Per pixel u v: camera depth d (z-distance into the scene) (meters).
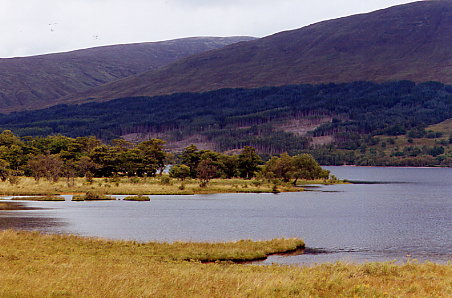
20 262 28.77
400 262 40.28
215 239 51.84
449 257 43.84
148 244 42.91
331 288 21.91
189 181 167.75
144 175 187.50
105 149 181.88
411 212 89.19
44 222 63.03
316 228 63.66
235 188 144.62
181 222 67.00
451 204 109.81
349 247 48.50
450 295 20.94
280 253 43.53
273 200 112.56
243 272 28.84
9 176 131.75
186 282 22.89
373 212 87.94
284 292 20.36
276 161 195.38
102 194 113.44
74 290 19.81
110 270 26.44
